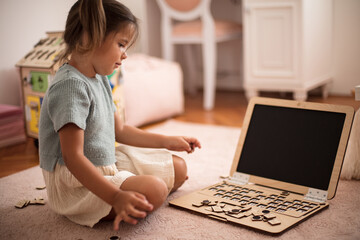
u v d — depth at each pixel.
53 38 1.83
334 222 1.02
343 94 2.72
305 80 2.35
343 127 1.14
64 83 0.95
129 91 2.01
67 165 0.93
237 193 1.17
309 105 1.21
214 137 1.90
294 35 2.31
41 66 1.69
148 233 0.99
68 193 1.06
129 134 1.22
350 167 1.30
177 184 1.21
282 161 1.20
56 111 0.94
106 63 0.96
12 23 2.07
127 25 0.96
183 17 2.58
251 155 1.26
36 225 1.06
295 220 1.00
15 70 2.12
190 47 2.99
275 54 2.38
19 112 1.89
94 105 0.99
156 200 0.97
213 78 2.54
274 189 1.19
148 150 1.18
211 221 1.04
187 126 2.13
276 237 0.95
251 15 2.39
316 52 2.46
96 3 0.92
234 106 2.61
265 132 1.26
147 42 3.00
